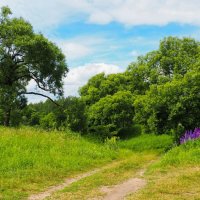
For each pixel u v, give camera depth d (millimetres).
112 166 24406
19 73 47625
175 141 34406
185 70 63469
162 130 36156
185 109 34375
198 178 16984
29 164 21266
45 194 15375
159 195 13828
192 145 26000
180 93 35188
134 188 16078
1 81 45781
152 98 36375
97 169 23734
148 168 23016
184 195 13773
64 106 52656
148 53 70312
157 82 66000
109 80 70000
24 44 42625
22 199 14273
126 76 71438
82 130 53750
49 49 44656
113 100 59438
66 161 24047
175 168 20781
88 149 29969
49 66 46281
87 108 63812
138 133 57750
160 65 66562
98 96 68812
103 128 57125
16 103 45344
